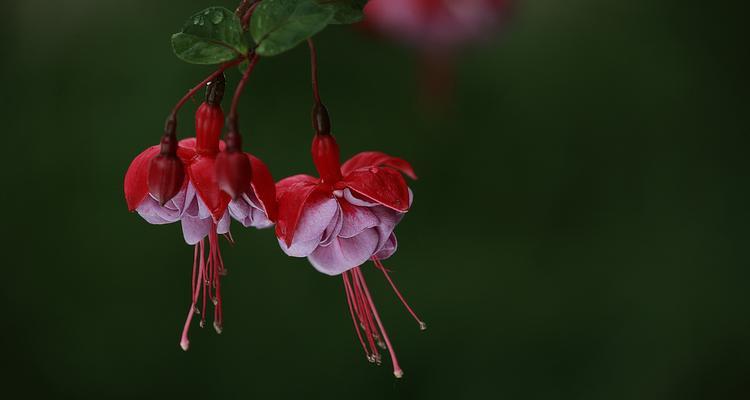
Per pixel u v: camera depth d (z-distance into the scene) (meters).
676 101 2.21
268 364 2.06
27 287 2.04
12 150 2.05
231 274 2.07
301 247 1.02
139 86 2.05
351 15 1.01
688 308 2.15
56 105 2.06
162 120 2.04
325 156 1.03
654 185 2.20
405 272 2.14
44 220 2.04
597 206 2.20
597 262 2.17
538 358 2.13
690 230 2.19
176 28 2.05
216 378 2.05
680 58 2.21
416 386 2.09
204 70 2.05
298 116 2.09
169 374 2.04
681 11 2.21
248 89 2.06
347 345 2.07
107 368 2.04
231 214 1.02
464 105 2.14
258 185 1.00
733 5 2.20
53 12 2.06
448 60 1.23
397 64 2.04
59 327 2.04
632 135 2.22
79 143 2.05
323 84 2.09
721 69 2.21
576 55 2.19
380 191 1.02
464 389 2.11
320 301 2.08
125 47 2.05
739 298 2.15
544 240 2.18
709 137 2.21
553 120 2.19
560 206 2.19
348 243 1.03
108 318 2.04
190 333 2.04
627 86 2.21
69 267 2.04
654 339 2.15
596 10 2.19
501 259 2.15
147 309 2.04
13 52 2.06
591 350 2.14
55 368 2.04
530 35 2.14
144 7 2.06
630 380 2.13
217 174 0.99
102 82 2.05
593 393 2.12
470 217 2.18
